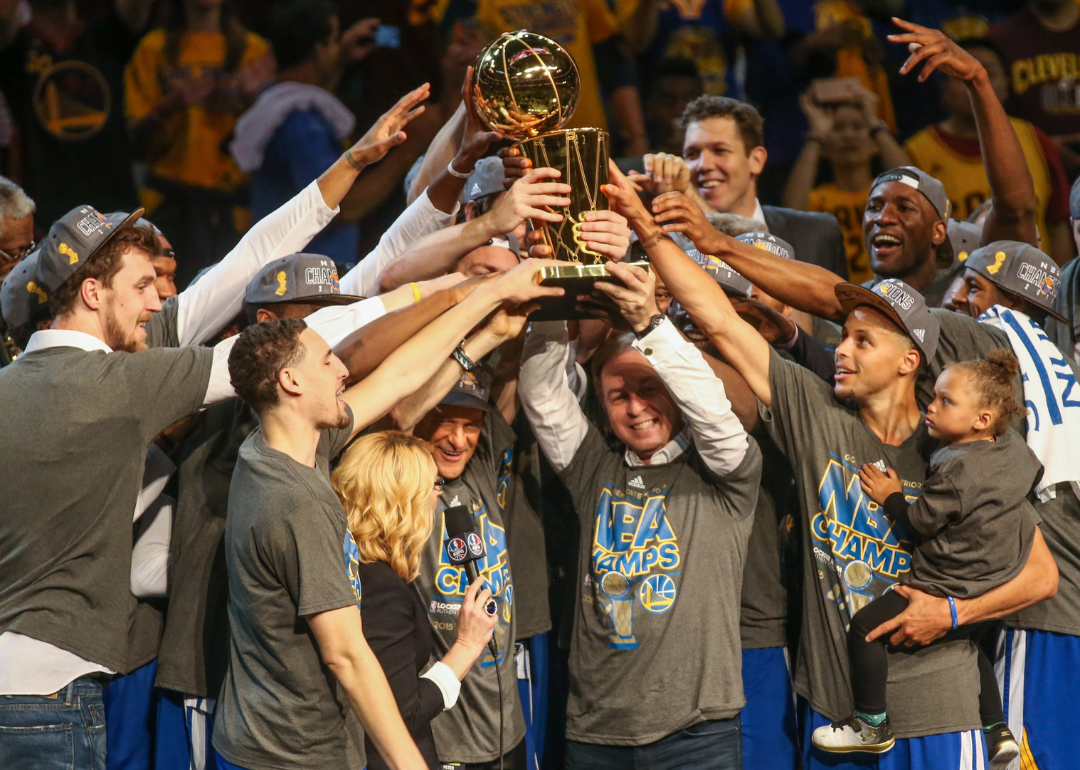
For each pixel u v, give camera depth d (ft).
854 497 9.33
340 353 8.75
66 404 8.24
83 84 17.47
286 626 7.77
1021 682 10.16
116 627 8.49
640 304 8.66
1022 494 8.96
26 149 17.35
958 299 11.36
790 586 10.23
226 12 17.87
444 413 9.36
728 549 9.51
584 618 9.67
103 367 8.38
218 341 11.05
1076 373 10.46
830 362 10.96
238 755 7.93
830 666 9.34
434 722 9.12
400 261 9.82
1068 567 10.00
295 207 10.34
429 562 9.23
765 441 10.53
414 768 7.51
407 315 8.89
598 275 8.45
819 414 9.45
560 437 9.82
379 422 9.40
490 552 9.45
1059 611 9.99
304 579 7.53
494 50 8.68
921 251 13.33
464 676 8.85
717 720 9.31
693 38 18.86
